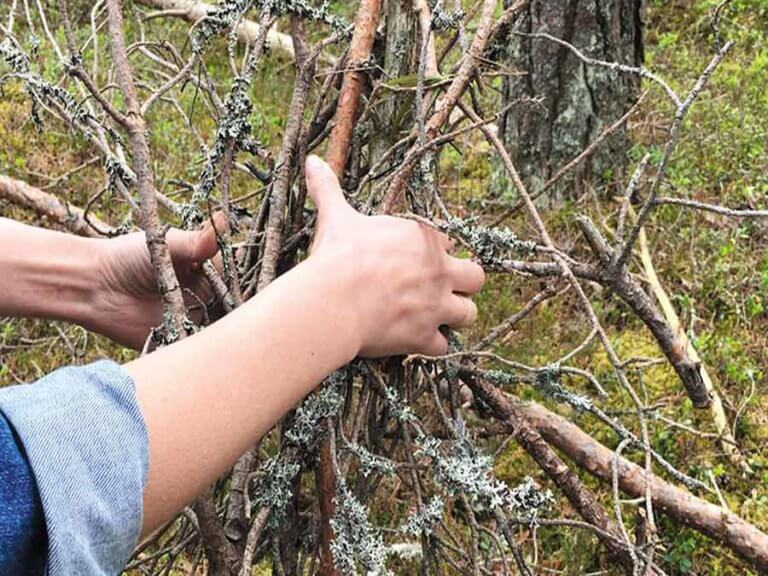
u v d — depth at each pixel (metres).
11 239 1.18
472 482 0.98
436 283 0.88
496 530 1.22
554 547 1.91
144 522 0.62
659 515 1.94
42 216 2.24
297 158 1.22
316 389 1.02
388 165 1.21
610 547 1.32
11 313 1.20
